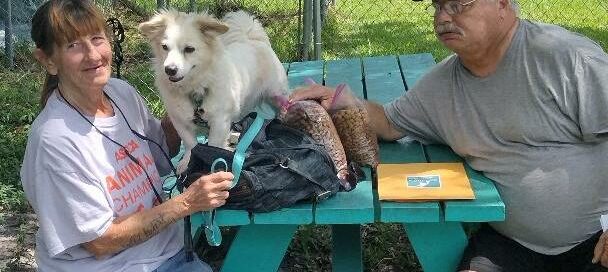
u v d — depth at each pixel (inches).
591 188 104.8
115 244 96.6
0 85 257.4
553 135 105.7
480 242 109.8
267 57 140.8
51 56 95.3
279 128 109.7
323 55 305.0
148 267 101.1
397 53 305.4
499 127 108.3
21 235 158.1
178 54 120.5
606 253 98.6
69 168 93.0
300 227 155.6
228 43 135.9
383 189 104.3
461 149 114.6
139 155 104.1
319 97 118.8
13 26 313.7
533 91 105.2
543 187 105.0
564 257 108.6
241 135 107.9
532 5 394.6
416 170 112.3
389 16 392.2
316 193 100.9
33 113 222.5
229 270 109.6
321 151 103.0
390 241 152.8
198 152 102.3
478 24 104.2
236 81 126.8
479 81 110.0
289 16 356.2
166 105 125.3
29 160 94.7
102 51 95.2
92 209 94.0
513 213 107.2
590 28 346.3
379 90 173.3
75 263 98.4
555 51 104.0
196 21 124.6
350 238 135.9
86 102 97.7
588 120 103.0
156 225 96.0
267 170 99.3
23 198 174.1
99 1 312.5
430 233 108.0
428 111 119.7
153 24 126.3
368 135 115.2
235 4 354.9
